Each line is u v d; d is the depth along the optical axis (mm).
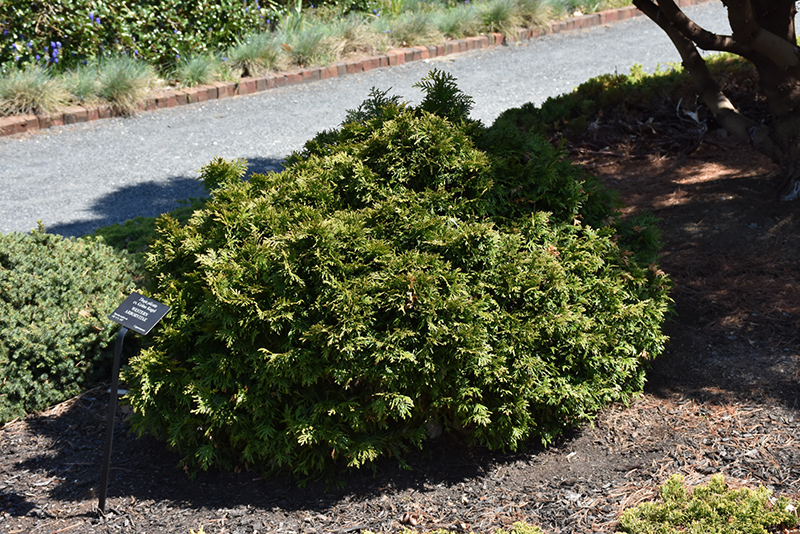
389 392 3254
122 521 3252
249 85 10484
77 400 4215
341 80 10961
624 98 7613
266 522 3207
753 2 5391
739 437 3521
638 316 3629
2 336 4117
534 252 3527
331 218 3445
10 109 9039
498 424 3441
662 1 5184
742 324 4418
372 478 3463
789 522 2832
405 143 3678
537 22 13094
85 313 4371
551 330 3381
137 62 10242
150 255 3721
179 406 3402
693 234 5352
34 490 3498
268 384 3258
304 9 12609
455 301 3225
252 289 3273
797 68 5105
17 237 4691
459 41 12273
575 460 3508
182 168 8047
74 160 8305
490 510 3203
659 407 3828
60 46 10008
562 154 3893
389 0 13023
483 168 3641
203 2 11016
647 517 2938
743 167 6359
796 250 4996
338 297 3205
